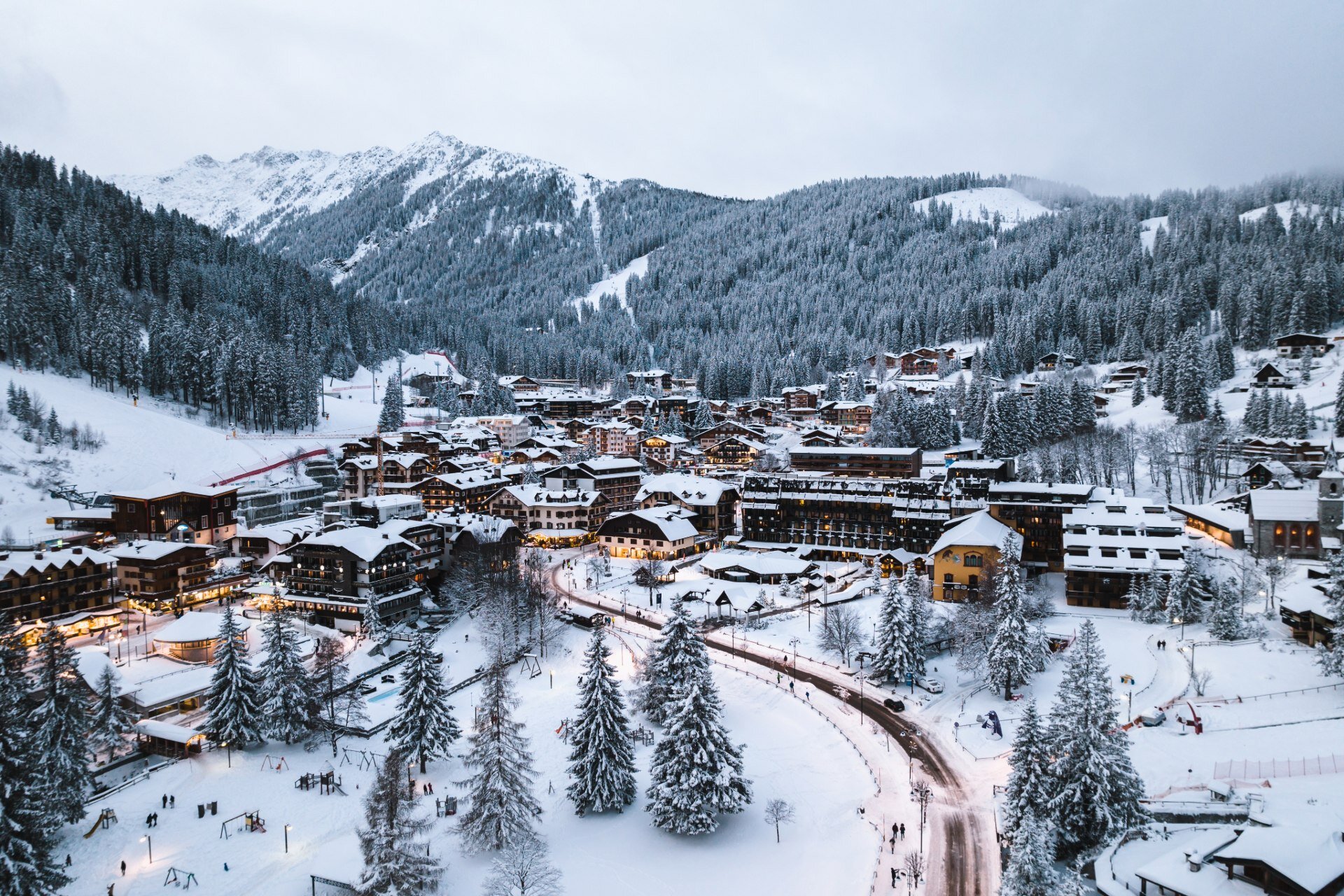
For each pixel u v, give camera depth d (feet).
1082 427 652.07
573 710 296.92
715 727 219.00
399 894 176.76
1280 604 300.81
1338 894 134.72
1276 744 209.46
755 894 189.88
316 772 258.37
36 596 373.20
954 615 346.13
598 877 199.52
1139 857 162.50
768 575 440.45
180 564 418.92
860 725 271.08
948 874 187.42
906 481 524.93
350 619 385.09
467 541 461.78
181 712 297.12
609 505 614.75
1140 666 283.38
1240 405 643.04
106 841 216.13
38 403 600.80
